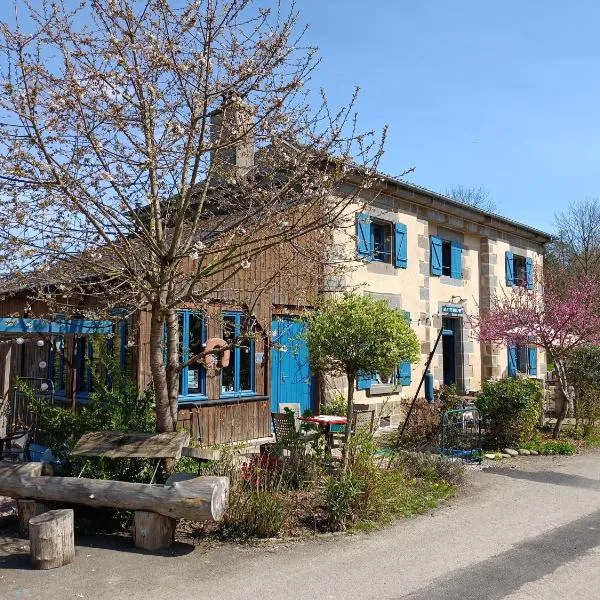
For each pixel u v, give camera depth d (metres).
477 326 13.25
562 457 9.56
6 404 9.71
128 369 8.20
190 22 5.60
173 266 5.86
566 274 16.75
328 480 6.20
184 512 5.12
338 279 9.50
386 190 12.55
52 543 4.87
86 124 5.60
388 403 12.25
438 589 4.50
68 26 5.71
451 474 7.67
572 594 4.39
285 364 10.57
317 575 4.76
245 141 5.98
